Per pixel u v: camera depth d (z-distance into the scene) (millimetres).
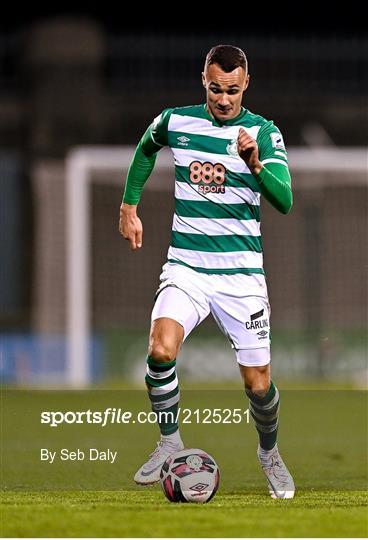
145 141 21891
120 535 15930
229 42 86875
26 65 92750
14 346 66500
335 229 73125
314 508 18781
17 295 79375
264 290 21578
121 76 94000
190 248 21281
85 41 91812
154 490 23547
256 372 21422
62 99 91062
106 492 23125
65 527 16469
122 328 68688
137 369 68312
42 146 89812
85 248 60125
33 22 110875
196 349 67188
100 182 73250
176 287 21156
